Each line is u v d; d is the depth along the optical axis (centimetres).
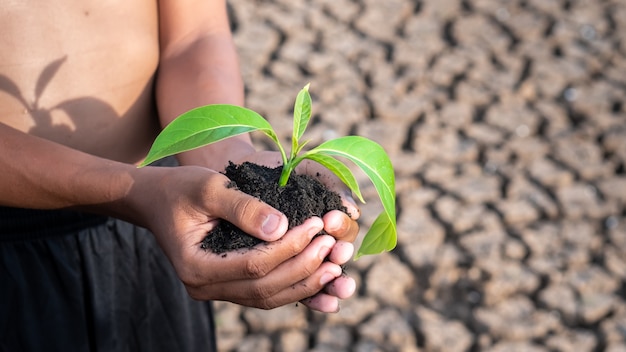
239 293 74
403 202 163
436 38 207
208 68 87
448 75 196
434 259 151
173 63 89
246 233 73
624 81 194
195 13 90
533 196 164
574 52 202
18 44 80
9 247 86
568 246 154
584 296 145
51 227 86
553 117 184
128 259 90
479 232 157
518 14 214
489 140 178
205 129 71
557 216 161
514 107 187
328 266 74
